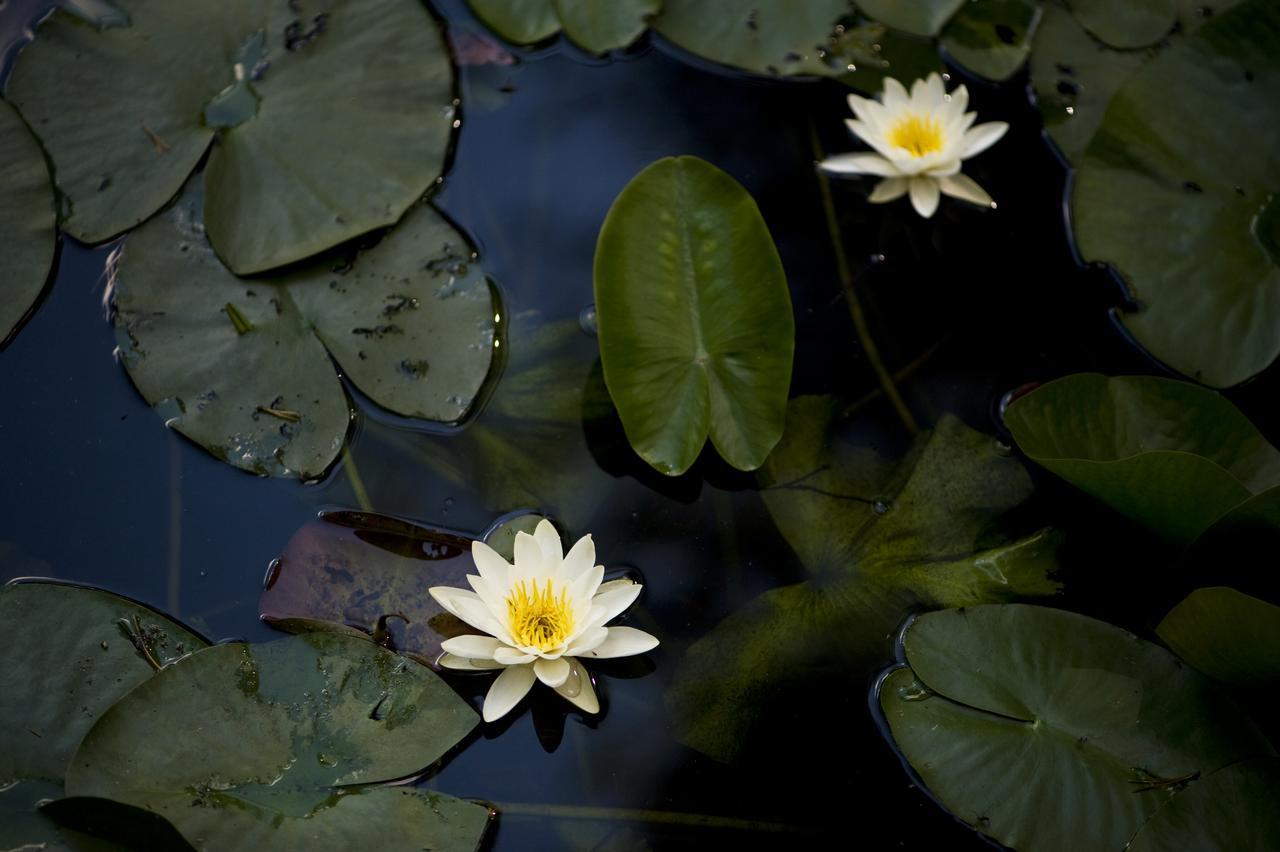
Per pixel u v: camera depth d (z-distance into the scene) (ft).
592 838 4.30
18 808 3.98
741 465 5.34
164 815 3.91
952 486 5.44
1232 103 6.13
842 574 5.13
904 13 7.04
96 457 5.32
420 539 5.05
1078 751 4.34
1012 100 6.93
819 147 6.81
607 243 5.32
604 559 5.15
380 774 4.25
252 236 5.77
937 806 4.40
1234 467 5.14
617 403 5.25
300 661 4.48
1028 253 6.31
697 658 4.85
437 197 6.29
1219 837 4.00
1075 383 5.30
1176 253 5.87
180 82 6.24
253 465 5.23
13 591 4.62
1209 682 4.51
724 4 6.97
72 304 5.79
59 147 6.08
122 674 4.47
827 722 4.66
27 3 6.74
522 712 4.67
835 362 5.94
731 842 4.31
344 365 5.46
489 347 5.63
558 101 6.87
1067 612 4.72
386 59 6.43
